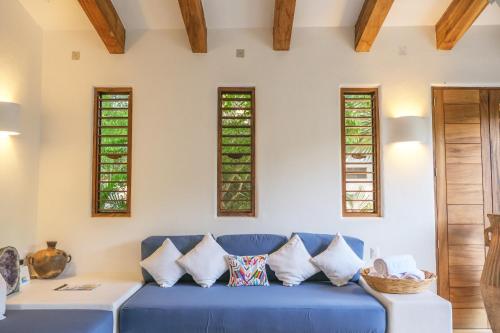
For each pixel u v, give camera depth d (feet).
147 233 12.22
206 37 12.59
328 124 12.43
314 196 12.28
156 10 11.98
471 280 12.05
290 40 12.34
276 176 12.32
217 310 8.88
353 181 12.52
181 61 12.59
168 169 12.36
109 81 12.52
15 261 9.89
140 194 12.30
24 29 11.56
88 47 12.62
